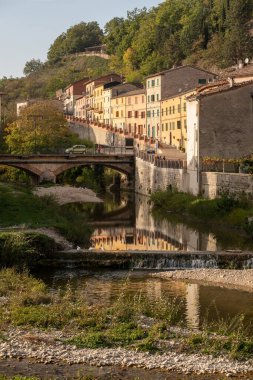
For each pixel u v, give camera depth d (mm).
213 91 70250
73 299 32688
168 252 43906
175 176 79375
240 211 58500
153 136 121188
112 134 121688
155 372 22625
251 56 139625
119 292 35062
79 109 180375
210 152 70062
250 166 62531
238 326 28203
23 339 25562
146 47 183125
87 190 97750
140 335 26047
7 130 117312
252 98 70500
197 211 66188
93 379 21891
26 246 42438
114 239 55594
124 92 146750
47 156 97000
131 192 102750
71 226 54656
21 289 33656
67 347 24844
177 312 30672
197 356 24094
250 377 22344
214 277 39188
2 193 63625
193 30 166000
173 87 115750
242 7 154750
